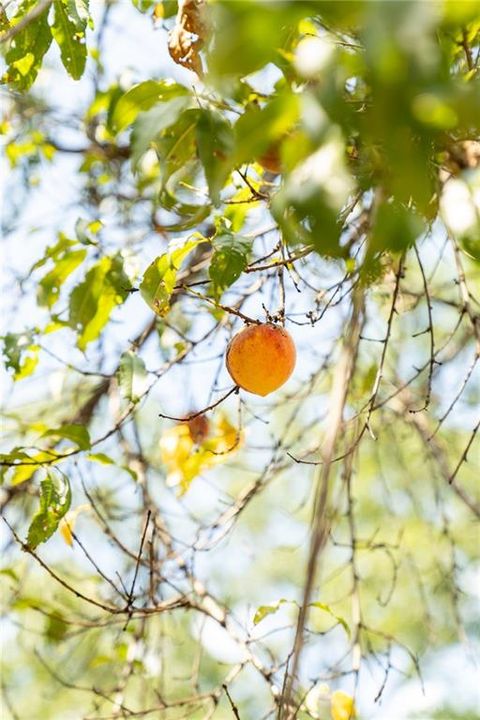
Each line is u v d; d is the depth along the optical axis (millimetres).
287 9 1270
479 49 2521
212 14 1437
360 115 1511
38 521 2922
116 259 3338
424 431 4152
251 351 2547
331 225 1461
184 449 3436
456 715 5949
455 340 4875
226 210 3027
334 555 6695
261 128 1534
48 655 5176
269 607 3027
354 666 3229
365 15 1225
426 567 6445
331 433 1674
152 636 5020
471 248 1930
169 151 2604
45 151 4559
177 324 3783
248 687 6641
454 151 2250
